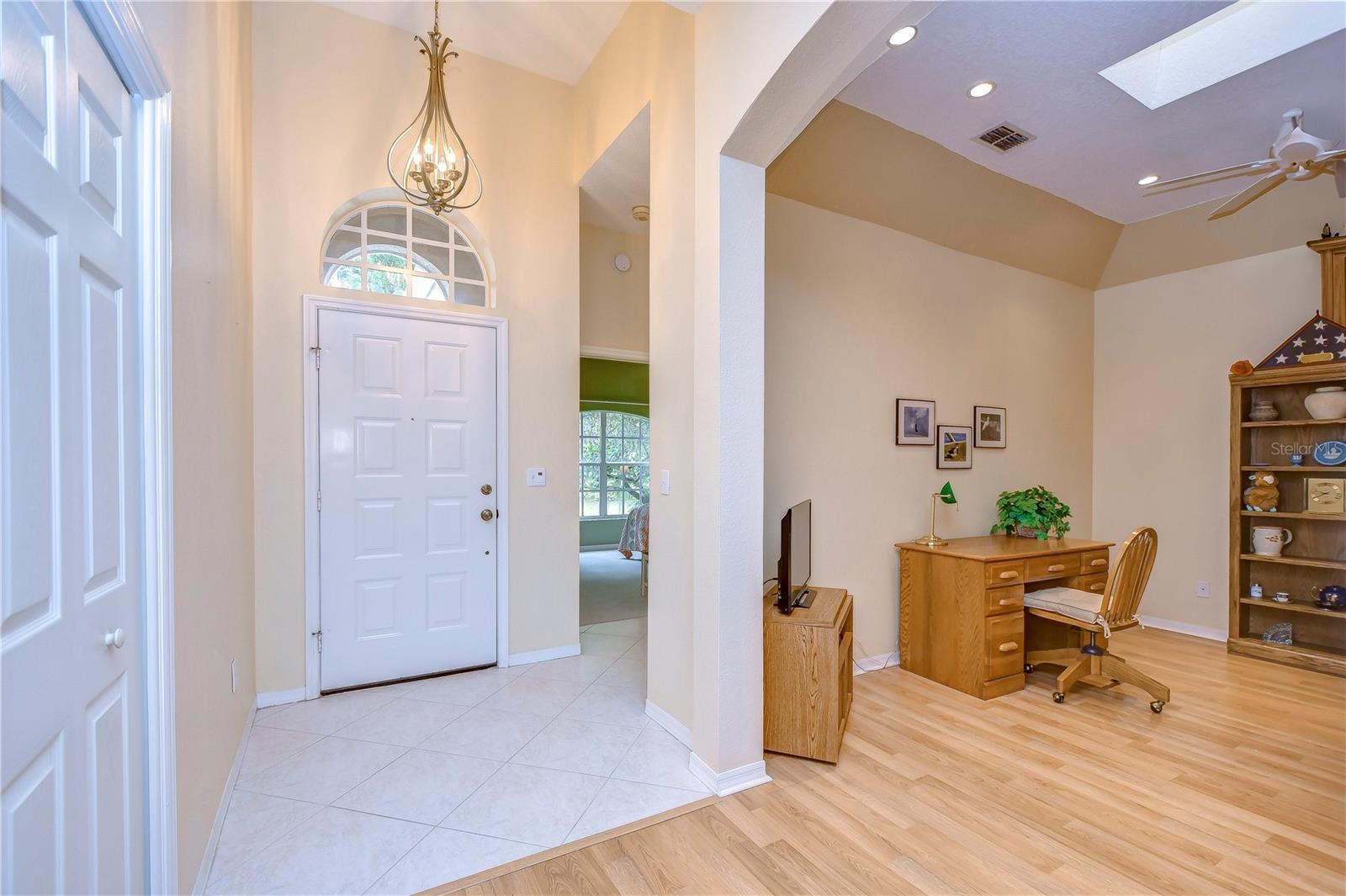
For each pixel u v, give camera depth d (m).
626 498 8.53
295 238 2.83
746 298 2.18
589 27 3.02
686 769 2.25
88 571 1.00
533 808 1.99
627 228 4.11
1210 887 1.66
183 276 1.48
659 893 1.61
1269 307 3.96
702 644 2.18
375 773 2.20
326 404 2.90
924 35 2.44
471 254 3.38
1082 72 2.67
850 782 2.19
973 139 3.21
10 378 0.78
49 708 0.86
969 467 4.02
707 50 2.20
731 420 2.14
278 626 2.79
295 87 2.84
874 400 3.57
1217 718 2.79
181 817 1.40
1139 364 4.62
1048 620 3.71
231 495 2.14
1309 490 3.69
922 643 3.38
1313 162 2.46
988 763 2.34
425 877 1.66
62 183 0.92
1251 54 2.60
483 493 3.29
